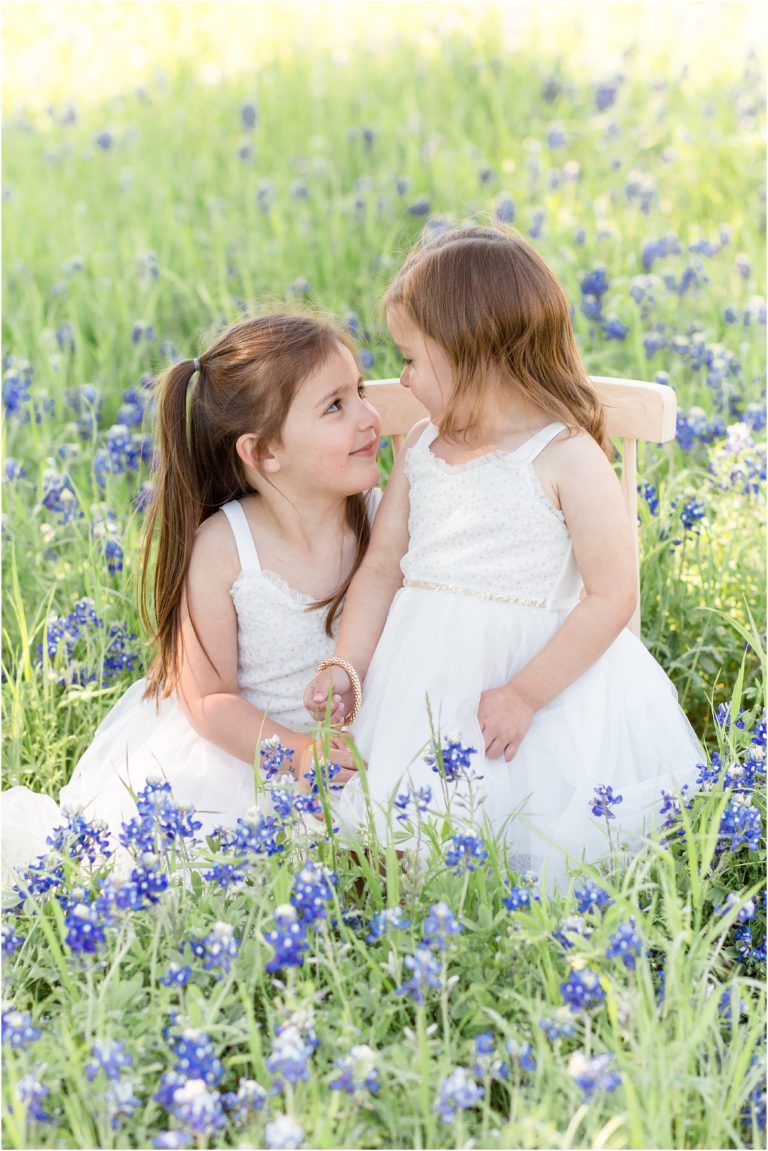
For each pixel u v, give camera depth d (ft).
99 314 15.90
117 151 22.12
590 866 6.66
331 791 7.64
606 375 13.14
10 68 28.02
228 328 8.32
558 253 15.97
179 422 8.18
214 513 8.50
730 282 15.23
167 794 6.86
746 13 25.58
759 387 12.80
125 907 6.08
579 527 7.64
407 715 7.57
